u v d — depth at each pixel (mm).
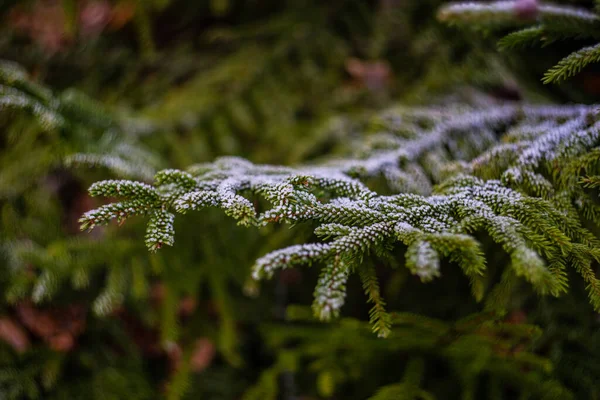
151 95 1602
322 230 793
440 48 1562
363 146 1022
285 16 1780
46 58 1661
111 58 1704
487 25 979
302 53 1677
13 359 1135
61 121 1011
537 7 920
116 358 1259
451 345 950
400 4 1708
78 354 1222
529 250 766
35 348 1183
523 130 935
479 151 1008
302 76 1619
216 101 1521
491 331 906
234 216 791
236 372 1349
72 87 1627
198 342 1221
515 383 968
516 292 1010
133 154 1105
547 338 978
